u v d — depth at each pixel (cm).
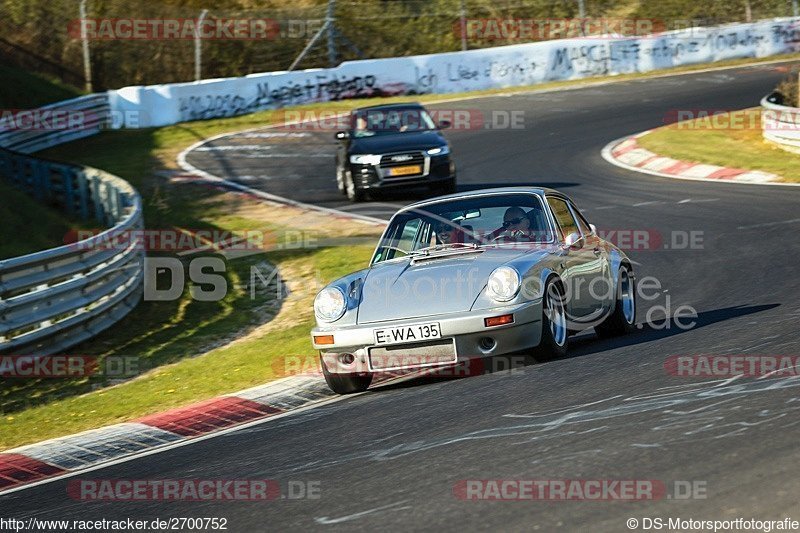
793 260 4166
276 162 8619
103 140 10025
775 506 1400
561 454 1778
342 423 2361
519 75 12112
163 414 2838
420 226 2991
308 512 1684
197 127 10406
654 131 8694
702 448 1698
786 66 12025
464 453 1886
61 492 2153
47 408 3189
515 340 2550
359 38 13325
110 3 12612
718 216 5472
